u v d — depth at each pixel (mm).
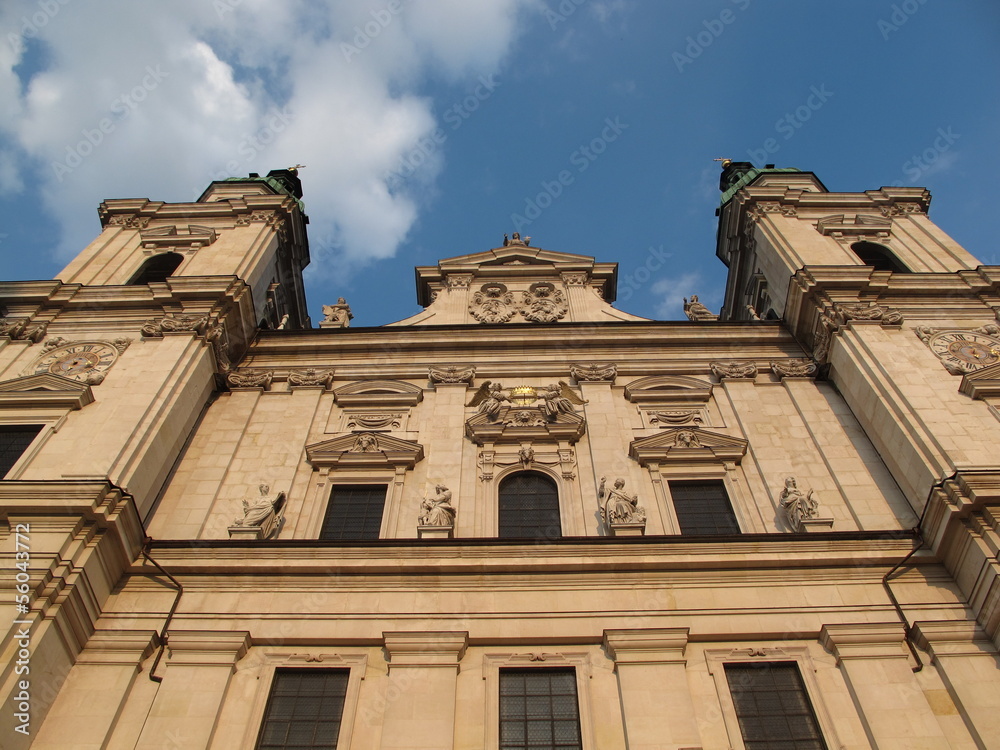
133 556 19250
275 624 18188
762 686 17250
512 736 16359
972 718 16203
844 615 18359
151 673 17266
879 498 21688
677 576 18938
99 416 22078
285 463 23359
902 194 34875
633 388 26141
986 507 18719
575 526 21234
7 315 26797
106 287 27812
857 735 16141
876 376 23656
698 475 22969
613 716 16422
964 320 26562
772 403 25469
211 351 25797
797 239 32156
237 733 16188
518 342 28219
